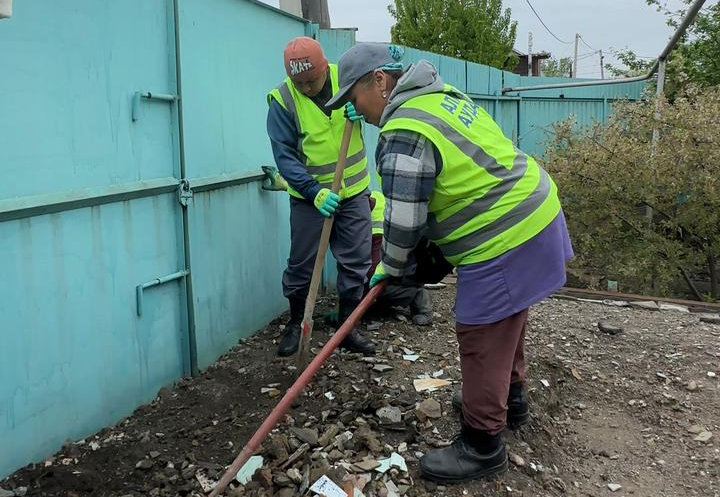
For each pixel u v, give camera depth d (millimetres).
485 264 2209
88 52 2580
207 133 3469
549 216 2240
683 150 7285
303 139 3430
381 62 2346
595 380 3523
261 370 3471
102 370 2752
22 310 2332
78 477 2371
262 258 4152
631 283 7969
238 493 2295
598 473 2740
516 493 2443
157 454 2578
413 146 2117
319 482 2311
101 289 2717
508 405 2811
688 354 3768
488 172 2174
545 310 4609
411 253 2348
